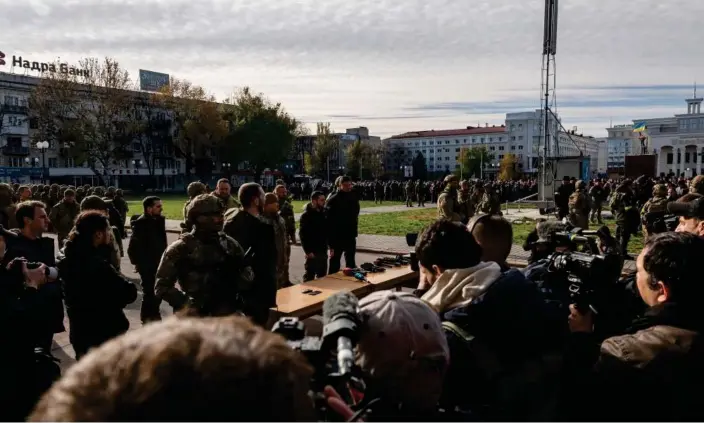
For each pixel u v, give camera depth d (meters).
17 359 2.73
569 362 1.88
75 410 0.56
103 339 3.63
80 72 52.25
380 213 26.11
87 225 3.65
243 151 64.69
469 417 1.69
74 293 3.59
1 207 6.79
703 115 95.94
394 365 1.47
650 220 4.94
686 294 1.76
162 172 72.94
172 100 60.88
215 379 0.58
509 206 30.23
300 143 98.25
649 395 1.67
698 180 5.12
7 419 2.69
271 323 4.35
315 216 7.86
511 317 1.81
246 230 4.26
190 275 3.51
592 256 2.26
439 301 1.99
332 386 1.17
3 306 2.70
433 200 35.88
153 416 0.55
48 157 65.62
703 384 1.66
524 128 140.00
